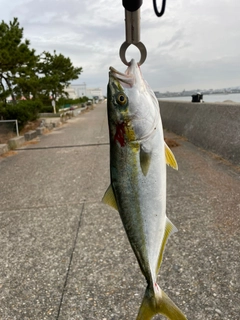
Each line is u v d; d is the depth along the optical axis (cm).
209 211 74
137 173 33
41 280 54
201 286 49
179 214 74
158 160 33
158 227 34
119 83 33
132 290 50
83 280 53
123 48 33
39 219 78
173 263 55
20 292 51
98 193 94
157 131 33
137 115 33
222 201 79
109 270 55
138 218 34
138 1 30
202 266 54
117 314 45
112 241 65
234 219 69
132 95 33
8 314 46
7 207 88
